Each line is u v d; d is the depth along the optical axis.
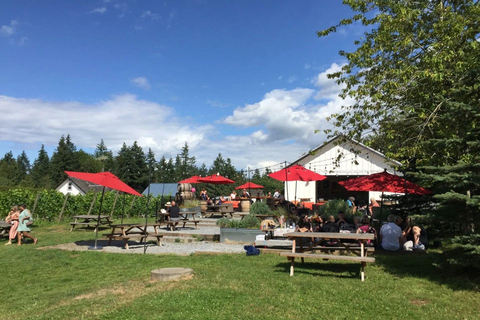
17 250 12.13
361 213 16.34
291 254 7.62
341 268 8.33
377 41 12.49
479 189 7.44
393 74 12.33
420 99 12.10
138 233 13.03
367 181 10.70
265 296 6.11
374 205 16.23
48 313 5.71
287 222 14.68
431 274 7.48
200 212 21.92
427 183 8.70
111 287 7.23
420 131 11.67
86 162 88.44
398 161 12.78
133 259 10.33
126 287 7.11
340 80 13.91
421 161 11.41
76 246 12.94
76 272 9.05
